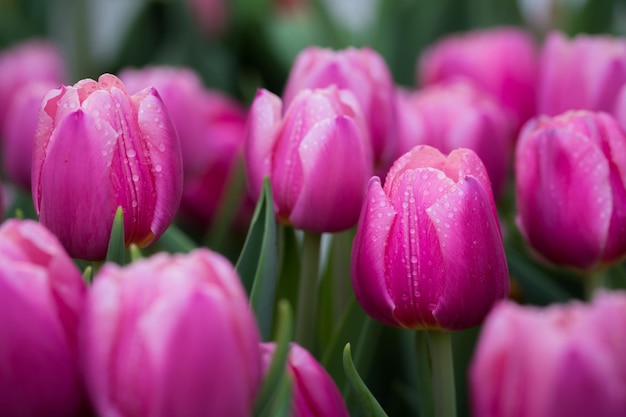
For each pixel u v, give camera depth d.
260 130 0.74
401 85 1.40
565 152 0.73
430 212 0.66
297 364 0.63
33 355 0.58
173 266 0.57
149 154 0.68
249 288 0.73
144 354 0.57
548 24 1.42
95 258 0.68
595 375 0.55
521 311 0.56
